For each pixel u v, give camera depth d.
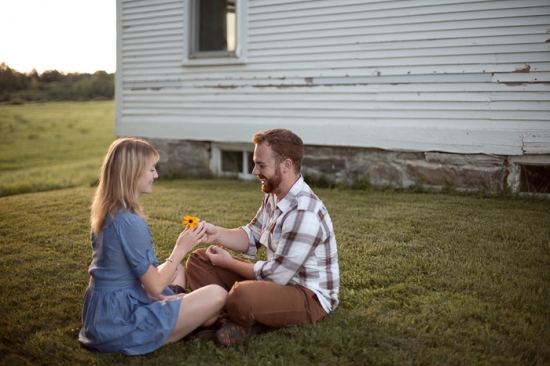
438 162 6.38
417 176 6.57
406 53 6.38
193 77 8.36
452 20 6.02
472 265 3.78
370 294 3.34
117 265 2.61
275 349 2.67
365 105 6.77
